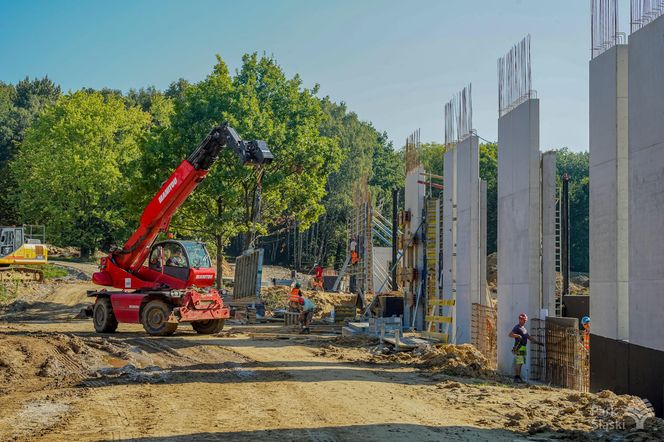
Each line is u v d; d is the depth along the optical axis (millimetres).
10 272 49938
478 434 10438
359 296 36938
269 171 44375
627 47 15180
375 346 22828
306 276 80312
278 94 47531
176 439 9867
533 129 18469
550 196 19812
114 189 65625
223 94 43344
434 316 26219
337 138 47719
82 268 63281
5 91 161875
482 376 17375
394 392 14203
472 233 23641
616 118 15320
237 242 105250
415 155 32969
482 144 87188
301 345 23344
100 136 66562
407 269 32406
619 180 15297
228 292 48000
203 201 42875
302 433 10281
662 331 13328
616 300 15211
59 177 66438
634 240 14430
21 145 81125
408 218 33312
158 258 26531
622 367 14781
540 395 14281
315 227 101250
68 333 25516
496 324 21719
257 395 13570
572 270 84000
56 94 166000
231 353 20562
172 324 25203
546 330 17938
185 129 42156
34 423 10938
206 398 13203
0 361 16594
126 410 11992
